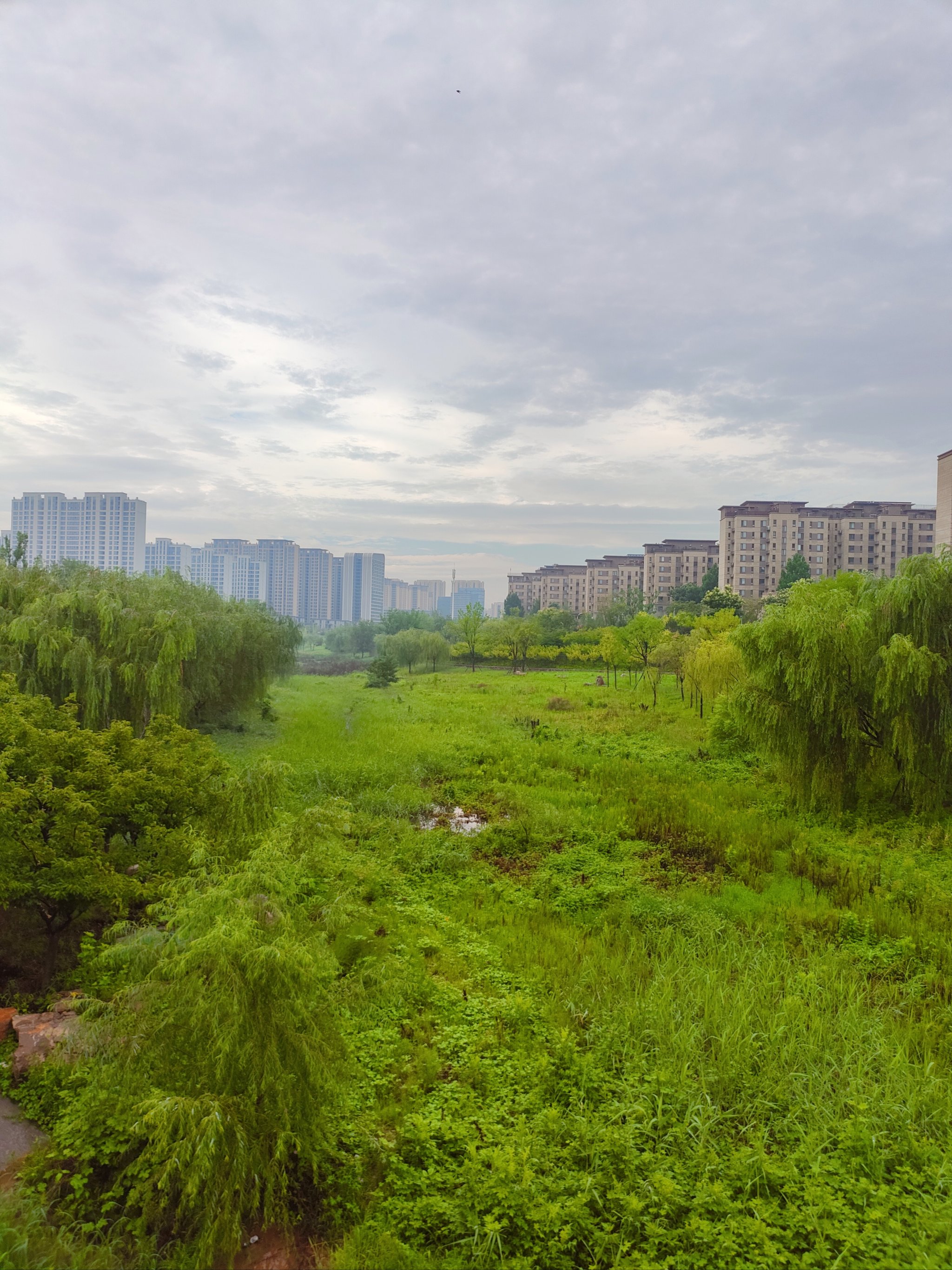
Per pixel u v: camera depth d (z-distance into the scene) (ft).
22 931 29.86
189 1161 15.37
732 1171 18.26
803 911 34.27
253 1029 16.62
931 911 34.47
